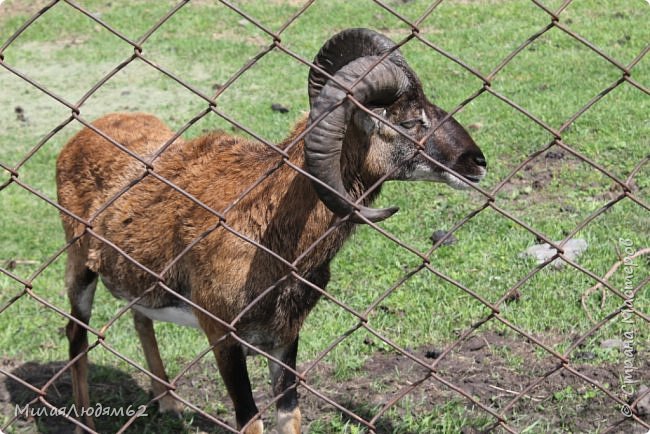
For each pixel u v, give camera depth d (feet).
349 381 33.35
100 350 37.09
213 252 26.53
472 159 28.45
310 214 26.03
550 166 52.90
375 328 36.86
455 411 30.45
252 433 27.17
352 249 43.62
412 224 46.06
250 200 26.37
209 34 90.38
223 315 26.73
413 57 77.51
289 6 96.84
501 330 35.78
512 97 65.72
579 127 58.49
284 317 26.91
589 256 40.68
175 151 29.94
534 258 40.98
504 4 92.79
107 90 76.69
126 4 101.40
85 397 31.68
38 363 36.29
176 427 31.94
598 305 36.81
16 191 56.08
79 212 31.73
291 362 28.12
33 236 49.49
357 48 25.77
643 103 61.98
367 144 27.12
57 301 41.70
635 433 28.84
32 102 74.74
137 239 29.04
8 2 103.65
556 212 46.65
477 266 41.16
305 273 26.61
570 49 77.20
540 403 30.71
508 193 49.55
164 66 81.97
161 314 29.96
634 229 43.80
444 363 33.86
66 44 89.97
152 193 29.12
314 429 30.30
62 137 66.39
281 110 67.21
